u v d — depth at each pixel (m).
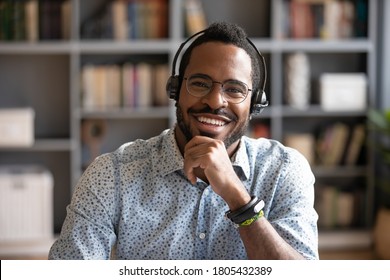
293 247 1.88
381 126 5.70
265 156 1.99
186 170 1.80
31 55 6.05
